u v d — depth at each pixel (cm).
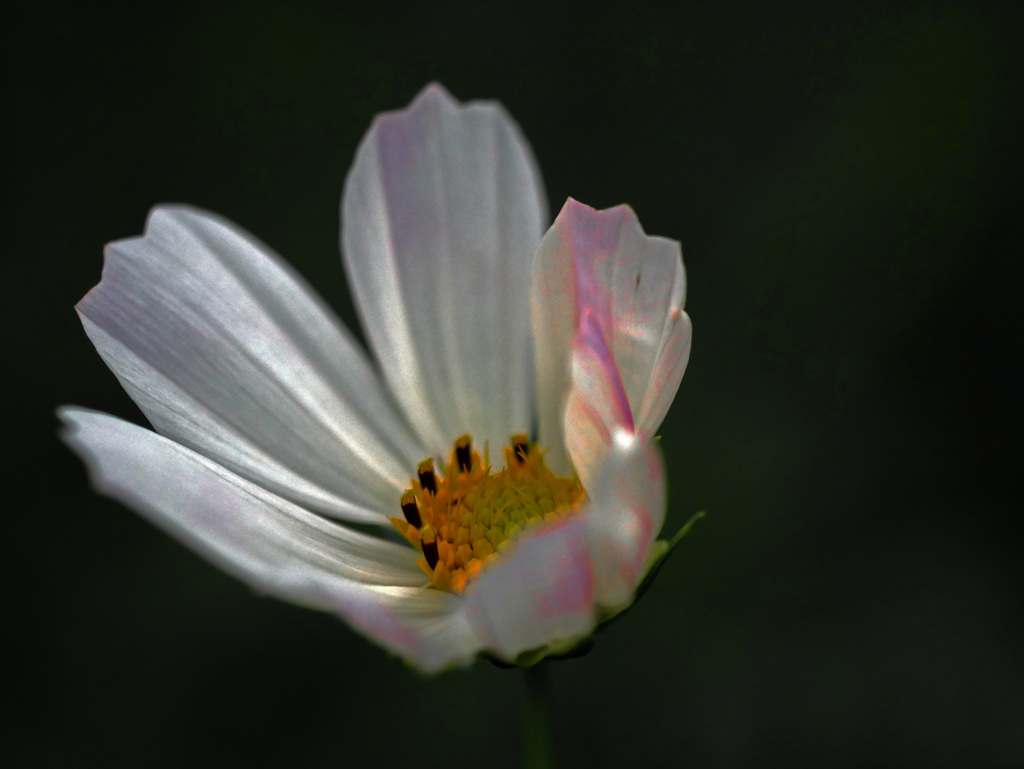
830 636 34
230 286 28
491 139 29
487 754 34
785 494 35
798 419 35
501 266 29
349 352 28
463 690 34
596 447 26
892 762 34
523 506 28
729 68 39
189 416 27
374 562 28
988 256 35
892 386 35
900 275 36
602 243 26
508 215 29
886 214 36
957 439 35
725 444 35
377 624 25
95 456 25
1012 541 34
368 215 29
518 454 28
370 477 28
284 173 38
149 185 39
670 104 39
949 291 36
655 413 26
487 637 26
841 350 35
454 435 29
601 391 26
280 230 38
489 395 29
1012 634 34
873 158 36
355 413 28
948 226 36
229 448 27
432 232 29
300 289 28
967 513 35
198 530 25
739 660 34
